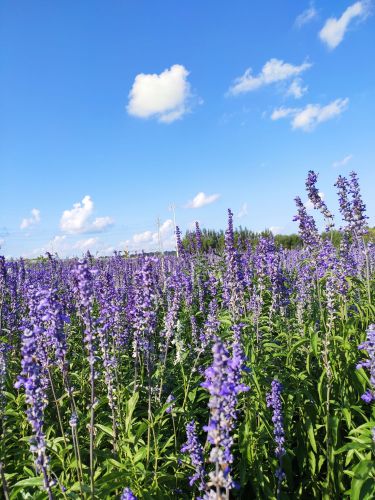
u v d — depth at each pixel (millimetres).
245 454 497
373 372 436
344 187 779
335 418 506
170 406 547
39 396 352
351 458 472
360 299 746
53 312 421
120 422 531
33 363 344
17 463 497
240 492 493
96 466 497
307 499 526
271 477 517
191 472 489
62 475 456
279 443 448
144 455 484
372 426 449
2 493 417
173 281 991
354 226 764
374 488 397
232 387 335
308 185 728
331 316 583
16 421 583
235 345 398
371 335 431
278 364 641
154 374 658
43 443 339
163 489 456
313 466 517
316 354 564
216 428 286
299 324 718
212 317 652
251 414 526
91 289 407
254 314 713
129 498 338
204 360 710
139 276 520
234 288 667
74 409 435
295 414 587
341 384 569
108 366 501
